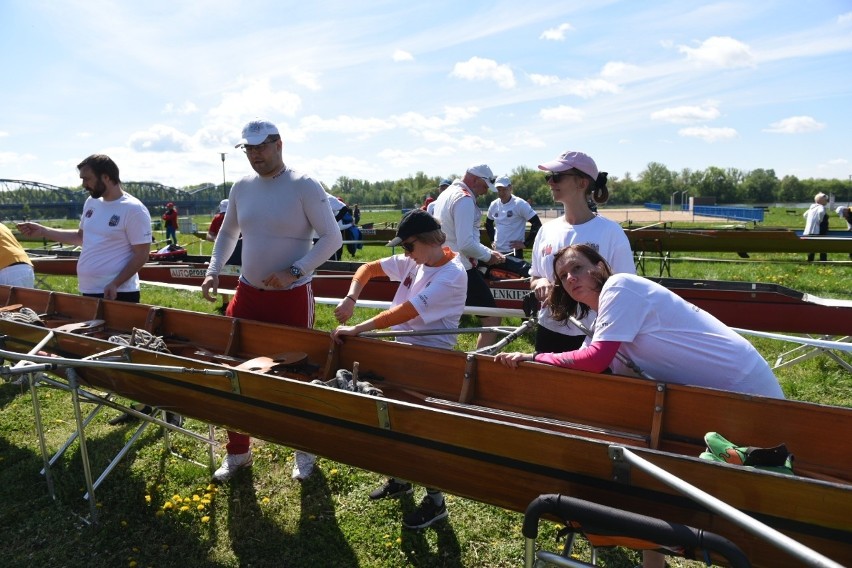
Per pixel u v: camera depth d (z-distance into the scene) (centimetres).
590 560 279
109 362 276
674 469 187
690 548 159
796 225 2439
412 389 310
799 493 171
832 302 510
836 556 172
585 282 245
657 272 1073
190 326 396
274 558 287
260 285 356
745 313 538
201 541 299
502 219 866
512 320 680
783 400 224
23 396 480
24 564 285
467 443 220
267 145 323
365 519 315
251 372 268
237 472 357
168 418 426
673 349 236
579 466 201
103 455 382
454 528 308
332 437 258
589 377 265
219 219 863
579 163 275
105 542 299
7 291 508
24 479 358
